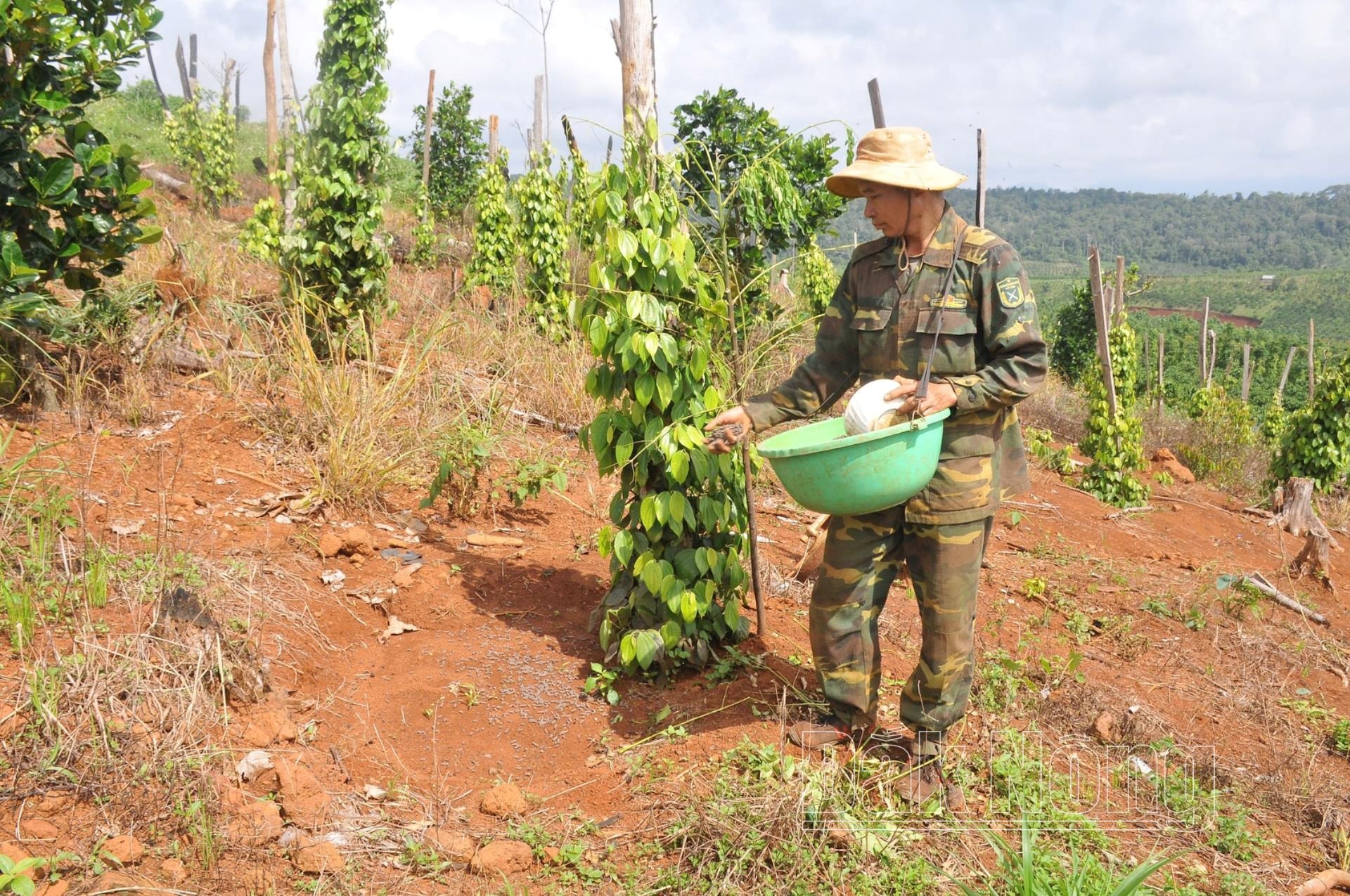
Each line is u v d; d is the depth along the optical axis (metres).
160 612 3.20
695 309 3.59
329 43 6.30
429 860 2.65
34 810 2.50
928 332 2.93
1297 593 6.91
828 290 12.73
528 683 3.62
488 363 7.43
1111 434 9.26
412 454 5.21
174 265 6.51
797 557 5.17
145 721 2.86
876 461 2.74
